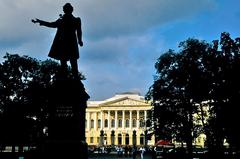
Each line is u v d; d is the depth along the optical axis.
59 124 21.62
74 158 21.22
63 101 21.75
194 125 87.38
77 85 22.12
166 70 91.62
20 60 94.88
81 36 24.27
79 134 21.78
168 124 90.50
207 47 88.06
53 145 21.33
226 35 59.16
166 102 90.56
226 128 53.34
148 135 98.31
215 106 55.78
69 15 23.91
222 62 58.56
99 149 135.12
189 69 86.00
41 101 90.88
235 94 54.06
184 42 90.38
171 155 64.94
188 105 86.44
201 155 66.00
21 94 92.88
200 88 81.75
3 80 93.56
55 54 23.44
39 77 95.50
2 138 88.94
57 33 23.69
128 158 87.19
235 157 56.44
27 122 89.56
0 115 90.19
